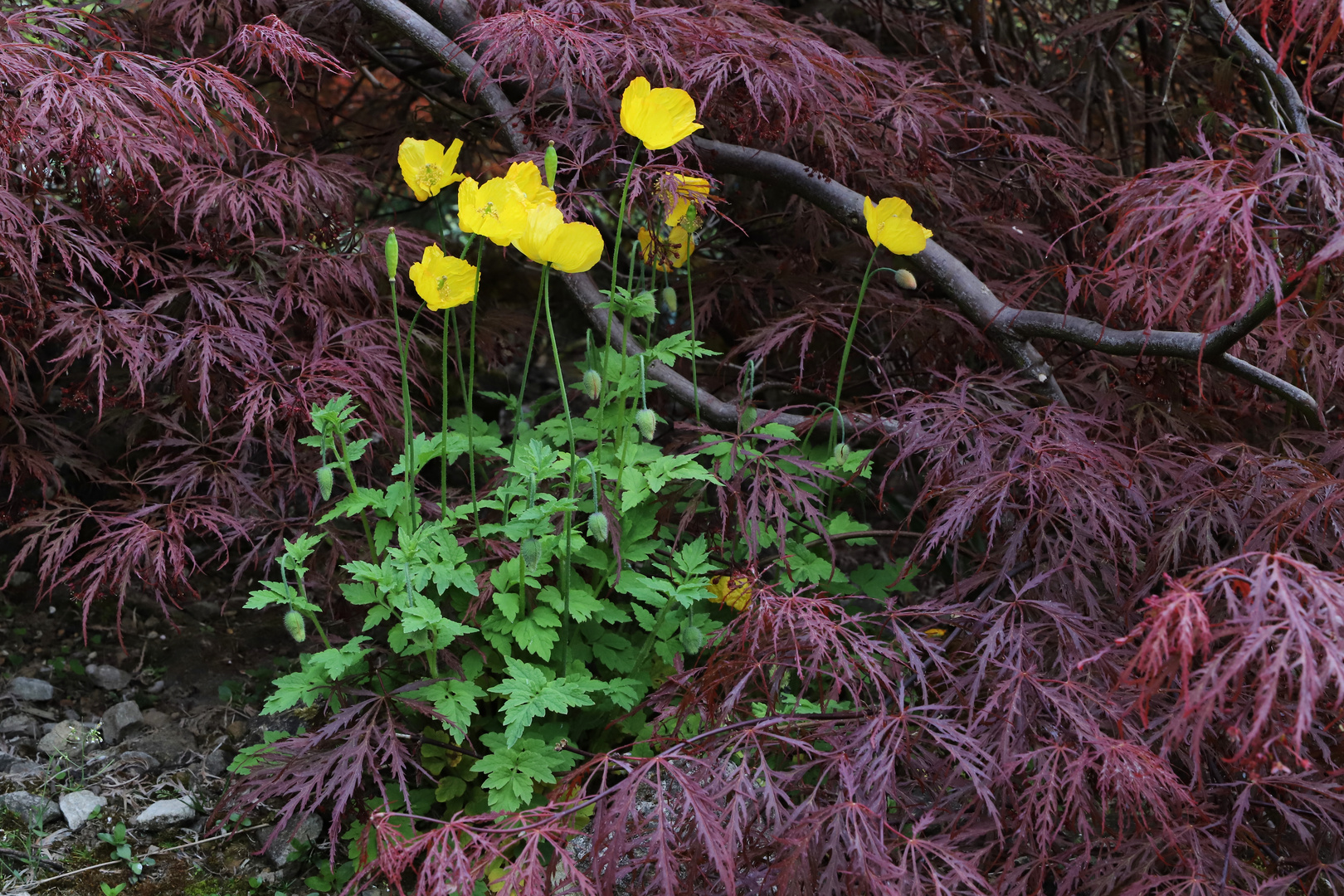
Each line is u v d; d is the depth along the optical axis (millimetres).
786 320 2260
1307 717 1741
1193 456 2113
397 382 2203
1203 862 1871
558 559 2100
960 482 2049
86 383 2223
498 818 1859
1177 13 2568
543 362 2988
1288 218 1994
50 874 2049
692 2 2229
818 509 2197
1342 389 2156
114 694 2264
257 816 2123
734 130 2227
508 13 2129
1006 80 2549
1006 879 1883
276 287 2199
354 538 2180
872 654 1969
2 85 2016
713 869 1925
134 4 2260
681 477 2076
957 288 2268
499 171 2512
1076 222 2322
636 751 2020
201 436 2193
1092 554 2018
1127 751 1864
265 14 2285
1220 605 1938
